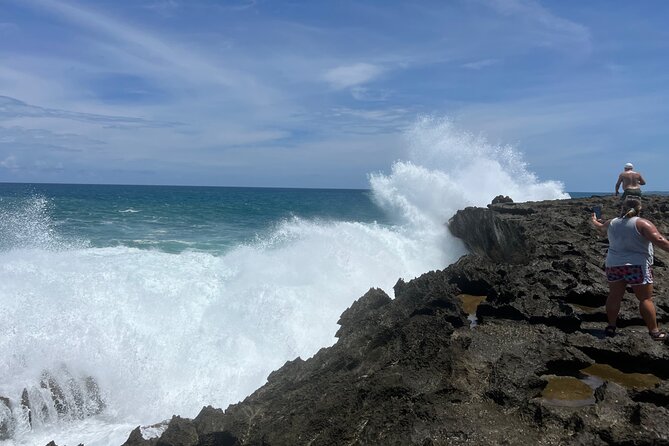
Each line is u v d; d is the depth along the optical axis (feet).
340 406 16.25
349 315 27.66
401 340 19.86
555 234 36.76
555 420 14.37
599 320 21.80
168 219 101.04
